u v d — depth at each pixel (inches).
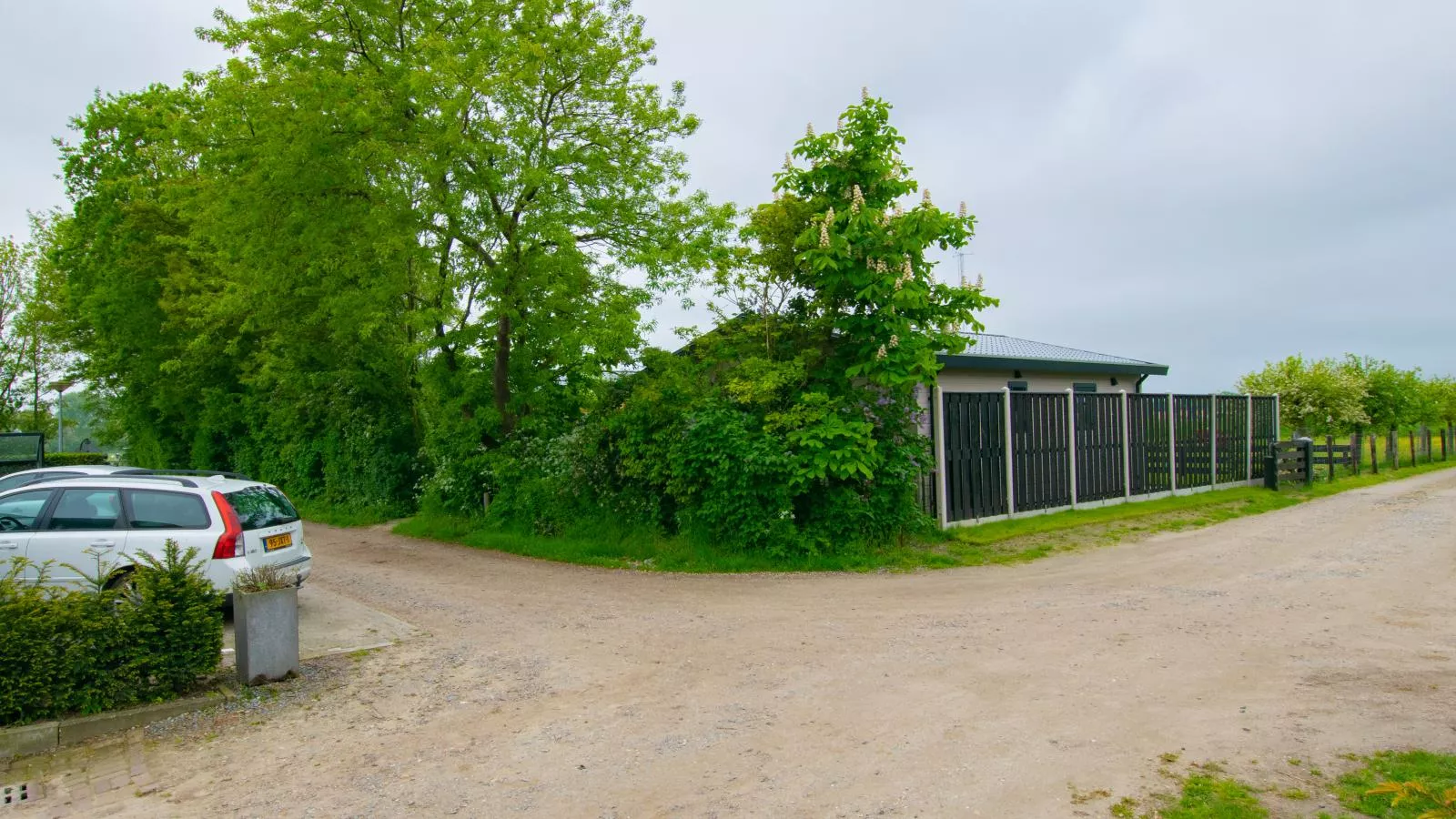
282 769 199.0
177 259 932.0
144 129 957.8
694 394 507.2
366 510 799.1
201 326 905.5
